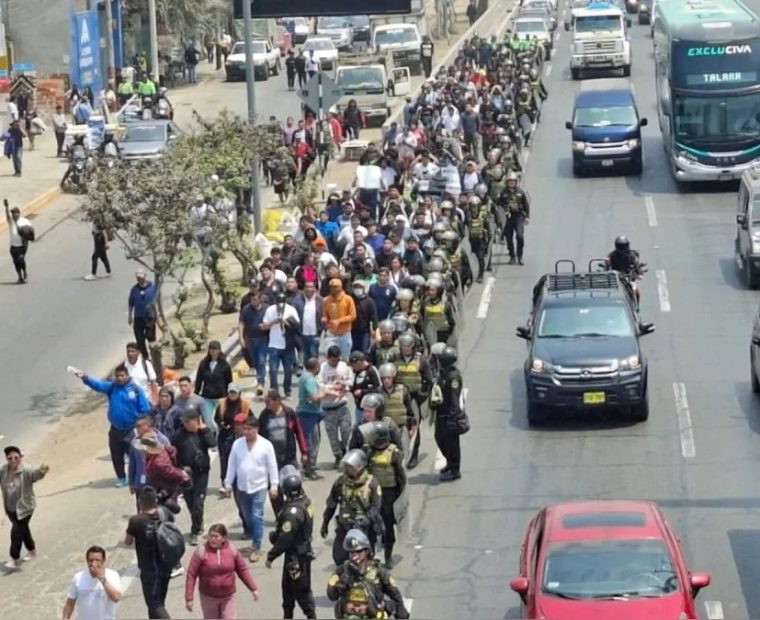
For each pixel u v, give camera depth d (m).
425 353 30.62
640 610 19.88
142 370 31.55
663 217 55.06
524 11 108.69
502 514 27.66
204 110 84.88
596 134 62.69
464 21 128.12
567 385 32.34
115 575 21.92
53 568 26.72
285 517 21.98
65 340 43.06
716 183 60.47
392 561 25.42
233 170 43.62
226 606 21.62
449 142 59.38
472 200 46.16
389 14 63.50
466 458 30.97
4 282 50.34
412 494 28.91
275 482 25.91
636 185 61.28
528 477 29.66
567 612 19.91
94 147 66.50
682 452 30.78
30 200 62.97
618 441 31.73
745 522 26.72
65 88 84.38
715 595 23.56
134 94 85.44
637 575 20.52
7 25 85.19
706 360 37.62
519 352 38.94
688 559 25.11
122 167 37.88
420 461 30.89
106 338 43.12
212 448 29.69
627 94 64.94
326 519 23.33
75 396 38.22
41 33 85.44
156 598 22.64
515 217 48.09
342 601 19.84
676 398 34.59
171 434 26.91
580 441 31.84
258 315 35.03
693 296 44.09
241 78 97.19
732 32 58.16
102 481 31.45
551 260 49.19
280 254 39.72
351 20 109.44
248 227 46.19
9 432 35.56
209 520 28.06
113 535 28.12
